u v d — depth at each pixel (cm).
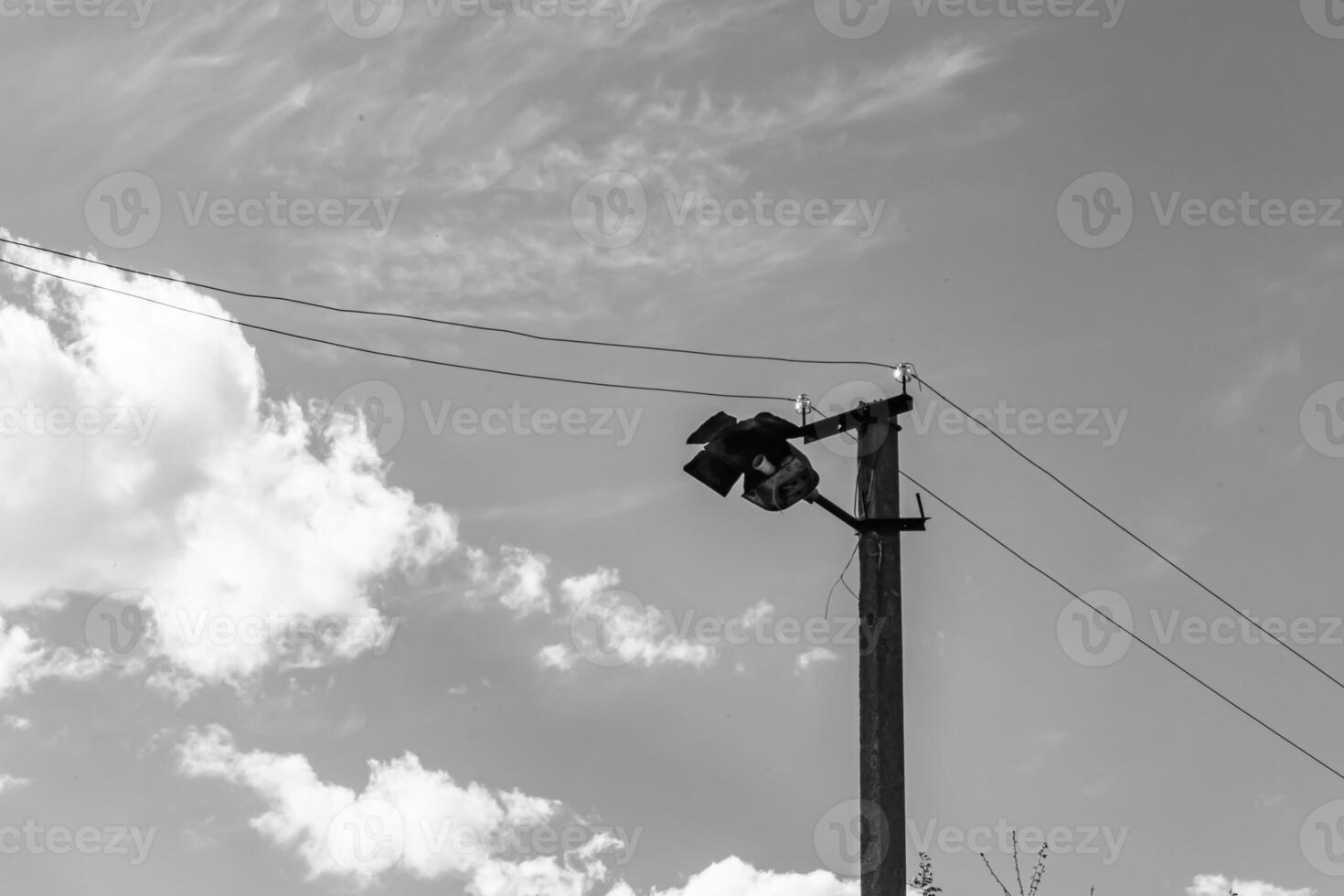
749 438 1084
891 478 1118
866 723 1077
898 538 1109
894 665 1083
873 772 1066
